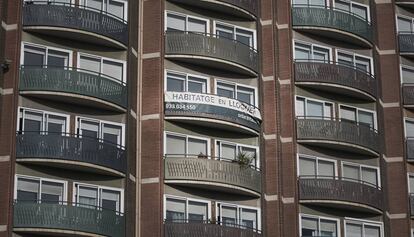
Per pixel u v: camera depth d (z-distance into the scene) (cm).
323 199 7006
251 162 6838
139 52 6775
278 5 7412
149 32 6806
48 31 6431
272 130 6994
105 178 6350
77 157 6212
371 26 7756
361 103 7531
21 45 6338
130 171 6444
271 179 6881
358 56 7650
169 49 6794
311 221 7006
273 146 6962
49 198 6181
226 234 6500
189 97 6706
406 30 8025
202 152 6738
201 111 6700
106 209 6212
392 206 7444
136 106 6638
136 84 6681
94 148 6275
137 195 6469
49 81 6300
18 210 5984
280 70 7250
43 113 6309
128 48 6662
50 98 6334
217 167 6612
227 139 6838
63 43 6500
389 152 7588
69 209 6078
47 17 6419
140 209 6431
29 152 6131
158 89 6675
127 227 6306
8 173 6041
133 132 6556
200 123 6738
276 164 6919
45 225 5997
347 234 7119
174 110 6662
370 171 7388
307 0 7588
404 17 8044
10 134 6122
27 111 6259
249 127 6856
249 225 6719
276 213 6806
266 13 7281
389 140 7612
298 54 7400
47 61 6431
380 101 7650
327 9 7506
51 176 6209
